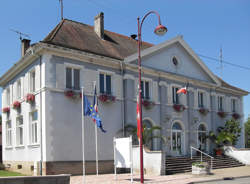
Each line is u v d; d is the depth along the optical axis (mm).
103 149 19219
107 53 21312
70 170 17469
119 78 20891
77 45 19984
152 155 17656
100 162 18922
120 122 20391
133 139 19922
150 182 13812
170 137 23297
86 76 19141
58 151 17219
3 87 25328
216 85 28109
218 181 15070
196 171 17094
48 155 16797
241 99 31922
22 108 20625
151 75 22766
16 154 21109
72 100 18312
